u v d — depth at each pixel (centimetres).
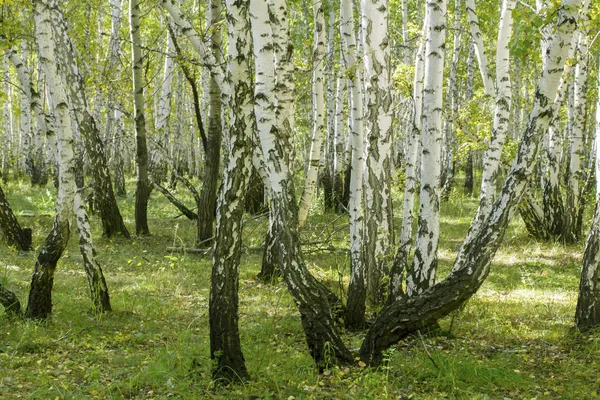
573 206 1429
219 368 570
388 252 844
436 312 577
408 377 596
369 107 782
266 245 1076
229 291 568
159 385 567
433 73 705
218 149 1363
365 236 849
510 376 600
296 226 577
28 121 2684
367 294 865
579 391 572
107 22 2380
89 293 905
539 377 622
